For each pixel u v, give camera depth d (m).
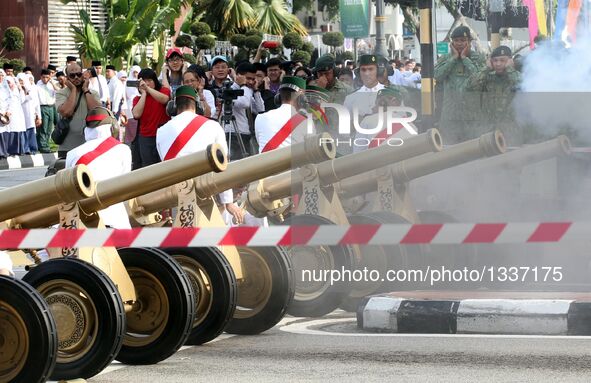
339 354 19.22
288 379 17.50
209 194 20.97
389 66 23.58
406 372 17.72
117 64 81.56
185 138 25.27
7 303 16.53
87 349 17.66
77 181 17.67
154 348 18.80
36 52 86.38
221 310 19.98
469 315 20.41
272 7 92.75
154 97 34.59
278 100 34.25
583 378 17.05
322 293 21.19
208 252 20.00
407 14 22.28
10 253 22.64
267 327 21.02
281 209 23.75
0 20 86.38
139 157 35.59
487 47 20.16
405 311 20.75
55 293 17.75
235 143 36.78
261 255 20.92
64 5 87.81
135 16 81.56
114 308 17.58
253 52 73.25
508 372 17.50
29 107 63.44
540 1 19.84
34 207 17.97
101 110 24.64
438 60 20.28
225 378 17.70
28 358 16.47
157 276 18.75
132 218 21.58
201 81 33.91
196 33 84.75
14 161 62.59
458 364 18.14
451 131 19.77
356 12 24.84
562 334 20.05
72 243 18.52
